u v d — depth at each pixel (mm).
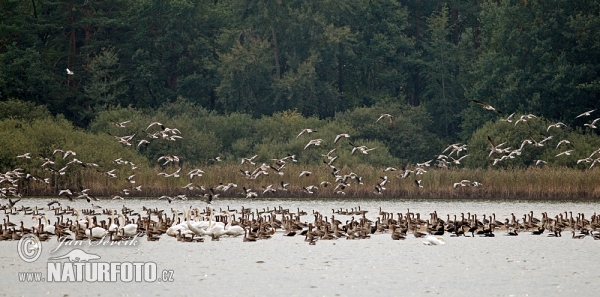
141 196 90750
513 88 115000
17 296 36781
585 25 112250
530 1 118812
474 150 107312
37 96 125688
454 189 89812
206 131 117000
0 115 111062
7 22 128125
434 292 37219
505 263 44594
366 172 91562
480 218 69062
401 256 46969
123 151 97312
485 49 130250
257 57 130000
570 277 40688
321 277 40500
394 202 86875
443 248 50156
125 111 115312
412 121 127062
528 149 103188
